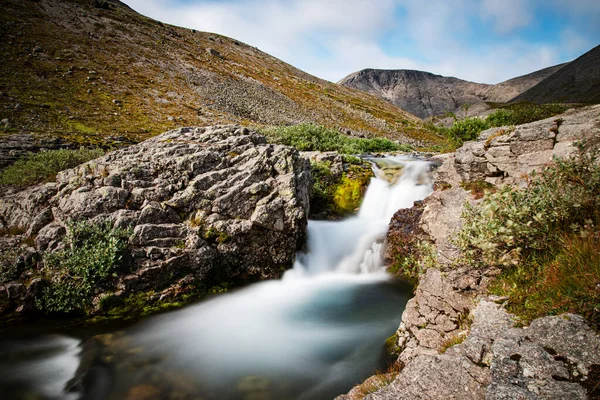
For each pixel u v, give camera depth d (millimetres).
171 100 44375
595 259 3855
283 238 11664
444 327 5645
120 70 48938
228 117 44031
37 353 7496
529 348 3391
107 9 80062
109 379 6797
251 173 11703
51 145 18391
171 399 6285
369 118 73688
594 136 7312
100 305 8727
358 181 17125
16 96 30469
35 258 8953
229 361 7438
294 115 58750
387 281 11453
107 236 9227
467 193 9883
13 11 54438
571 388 2883
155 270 9398
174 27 108438
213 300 9969
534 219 4914
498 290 4910
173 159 11148
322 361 7449
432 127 41625
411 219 12531
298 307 9898
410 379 3836
